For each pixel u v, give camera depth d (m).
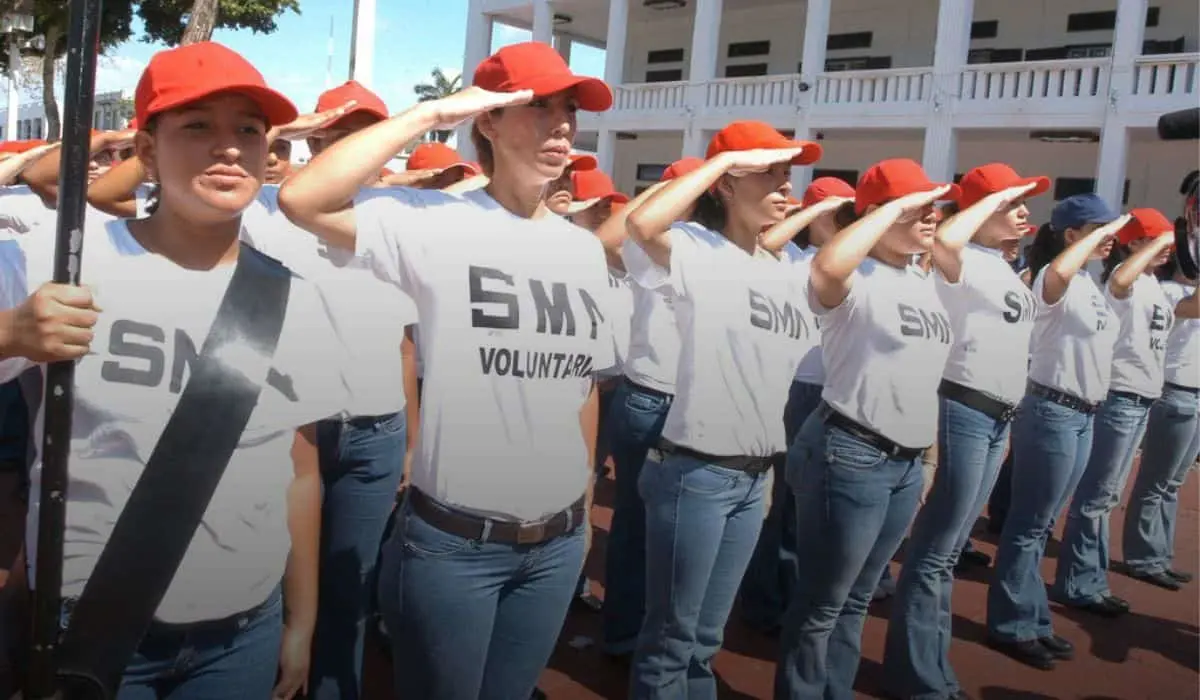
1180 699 4.25
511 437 2.14
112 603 1.75
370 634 4.12
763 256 3.21
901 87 16.14
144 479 1.74
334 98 3.45
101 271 1.76
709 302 2.94
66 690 1.73
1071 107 14.30
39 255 1.91
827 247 3.10
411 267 2.13
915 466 3.39
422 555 2.17
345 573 3.14
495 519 2.16
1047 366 4.43
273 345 1.84
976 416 3.76
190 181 1.76
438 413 2.14
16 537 4.96
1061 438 4.41
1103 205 4.75
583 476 2.33
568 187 4.04
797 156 3.02
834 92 16.89
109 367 1.73
